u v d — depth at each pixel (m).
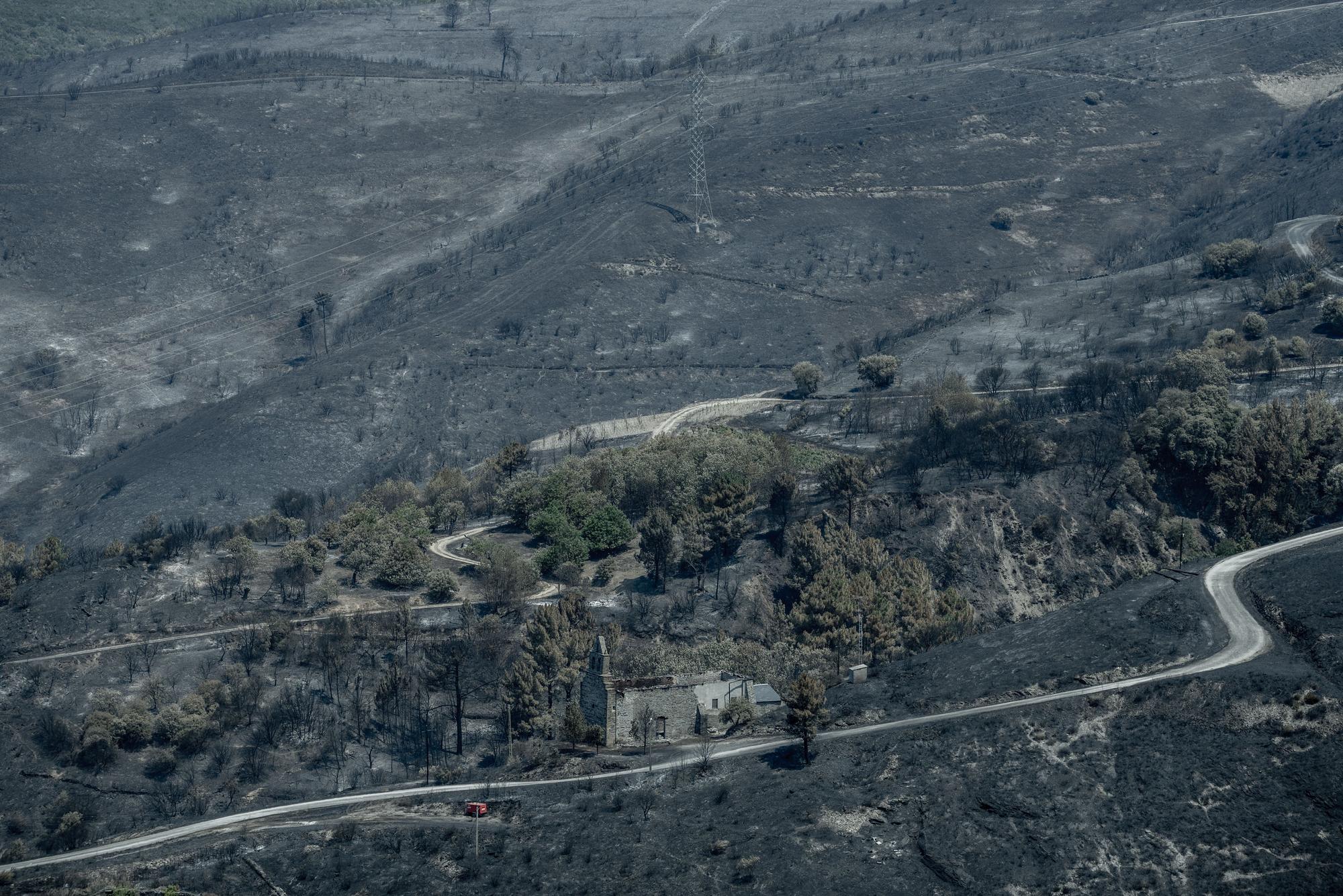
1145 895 138.75
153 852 164.75
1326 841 139.12
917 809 151.25
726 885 145.00
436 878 152.12
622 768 168.00
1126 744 154.25
